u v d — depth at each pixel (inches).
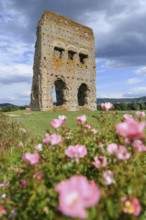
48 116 1129.4
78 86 1989.4
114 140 193.9
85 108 2015.3
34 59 1845.5
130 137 114.3
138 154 137.3
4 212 133.6
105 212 107.5
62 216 95.6
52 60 1834.4
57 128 166.1
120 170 136.9
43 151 178.4
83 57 2111.2
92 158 173.9
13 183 163.0
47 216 125.4
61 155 153.6
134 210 110.0
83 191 78.8
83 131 202.5
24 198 146.2
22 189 151.3
